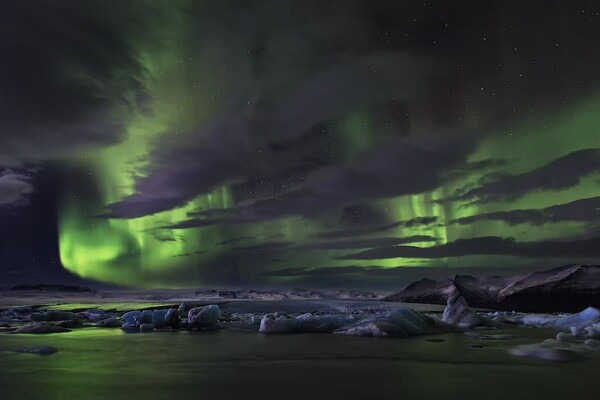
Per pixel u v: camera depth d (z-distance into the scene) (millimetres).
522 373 5605
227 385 4867
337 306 26984
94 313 18109
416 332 10969
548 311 29391
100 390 4586
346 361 6672
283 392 4512
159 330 12867
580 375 5441
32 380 5156
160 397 4285
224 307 26172
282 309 26500
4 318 17375
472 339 9977
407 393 4449
